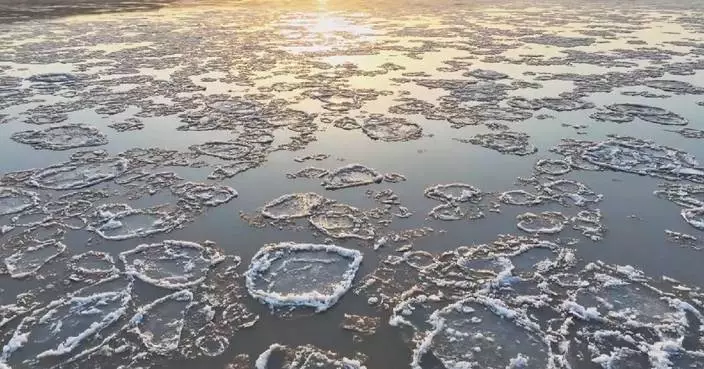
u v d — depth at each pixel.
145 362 2.88
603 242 3.97
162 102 7.73
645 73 9.26
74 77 9.33
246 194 4.78
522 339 3.02
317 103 7.57
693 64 9.94
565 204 4.55
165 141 6.10
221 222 4.29
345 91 8.20
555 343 2.98
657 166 5.27
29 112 7.26
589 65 10.08
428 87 8.46
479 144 5.97
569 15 18.94
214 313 3.24
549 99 7.71
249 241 4.02
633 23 16.25
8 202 4.59
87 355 2.92
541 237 4.05
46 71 9.81
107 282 3.53
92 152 5.76
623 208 4.47
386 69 9.82
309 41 13.31
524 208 4.50
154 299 3.36
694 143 5.88
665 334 3.02
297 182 5.01
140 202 4.62
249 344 3.02
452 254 3.84
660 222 4.24
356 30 15.43
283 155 5.66
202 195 4.74
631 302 3.30
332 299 3.34
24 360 2.88
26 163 5.46
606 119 6.77
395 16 19.33
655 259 3.76
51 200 4.64
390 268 3.69
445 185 4.93
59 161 5.52
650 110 7.11
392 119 6.83
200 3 25.86
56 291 3.44
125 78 9.21
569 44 12.47
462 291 3.44
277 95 8.02
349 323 3.18
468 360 2.88
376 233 4.13
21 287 3.47
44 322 3.16
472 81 8.84
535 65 10.16
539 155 5.64
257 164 5.43
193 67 10.13
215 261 3.75
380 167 5.35
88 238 4.04
